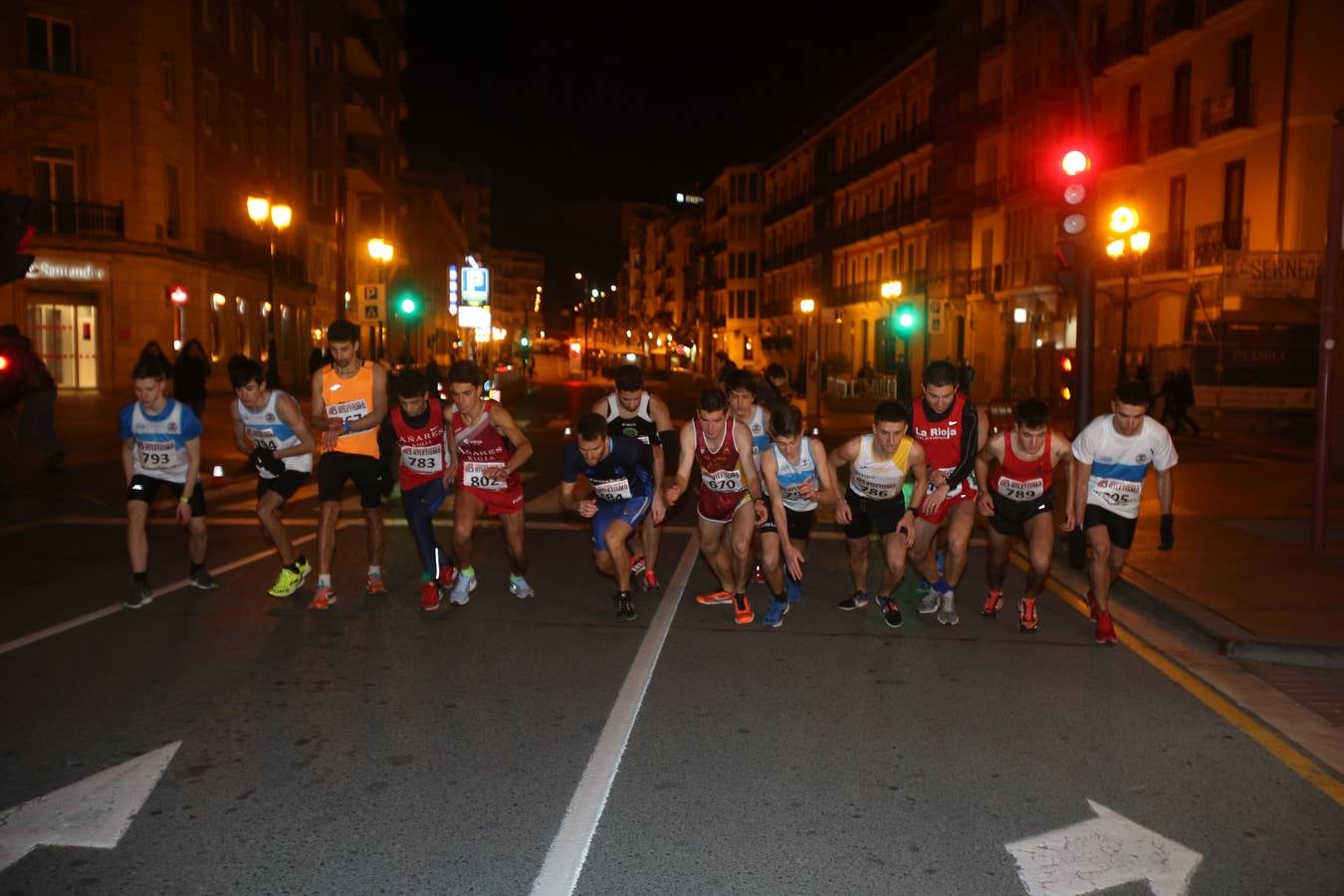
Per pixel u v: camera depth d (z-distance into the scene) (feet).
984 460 24.86
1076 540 30.19
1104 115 115.75
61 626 24.21
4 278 34.60
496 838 13.96
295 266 151.12
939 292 154.20
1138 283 108.99
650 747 17.20
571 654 22.45
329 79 161.58
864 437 24.66
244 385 25.71
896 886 12.85
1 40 98.89
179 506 26.91
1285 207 88.02
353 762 16.46
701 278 315.78
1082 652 23.02
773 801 15.17
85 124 103.04
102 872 13.01
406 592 28.17
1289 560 30.91
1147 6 105.50
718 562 26.61
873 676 21.16
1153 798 15.43
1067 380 44.83
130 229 105.40
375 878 12.90
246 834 14.01
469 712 18.78
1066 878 13.09
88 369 105.50
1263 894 12.80
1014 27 133.08
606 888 12.72
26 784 15.55
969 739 17.72
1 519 37.68
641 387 26.61
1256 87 90.89
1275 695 20.08
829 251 207.82
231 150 127.75
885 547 24.61
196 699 19.30
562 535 37.76
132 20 104.47
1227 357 85.40
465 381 25.30
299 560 27.50
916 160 165.48
